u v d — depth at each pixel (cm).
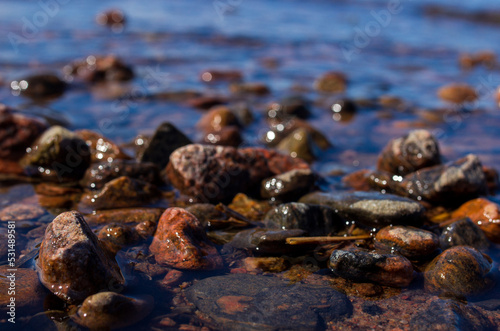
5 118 98
